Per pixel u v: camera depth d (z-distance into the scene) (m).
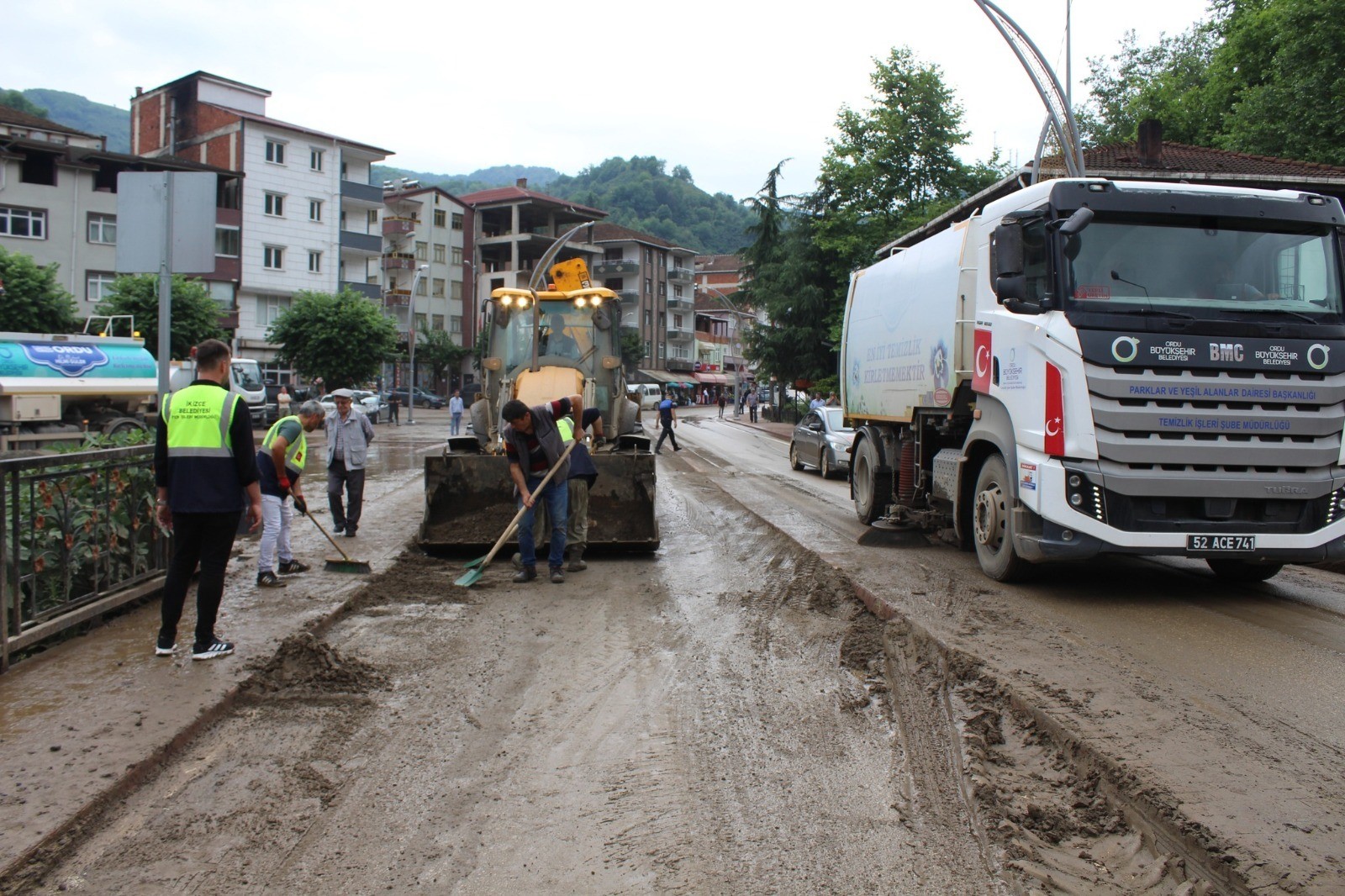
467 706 5.19
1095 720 4.54
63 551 5.96
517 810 3.90
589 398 10.69
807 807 3.91
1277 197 7.35
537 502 9.43
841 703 5.21
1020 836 3.63
